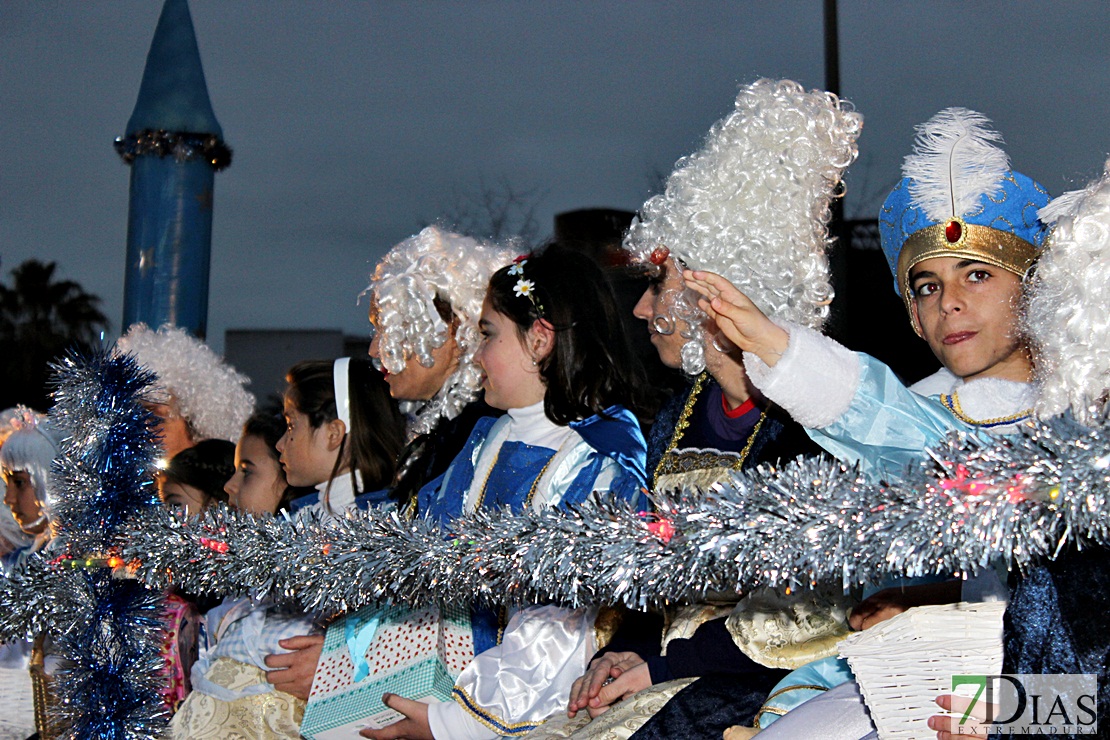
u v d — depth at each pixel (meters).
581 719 2.58
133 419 2.55
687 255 2.82
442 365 3.57
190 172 6.29
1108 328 1.78
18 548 4.38
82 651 2.48
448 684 2.81
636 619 2.85
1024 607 1.68
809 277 2.80
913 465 1.62
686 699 2.36
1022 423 1.58
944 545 1.55
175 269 6.25
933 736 1.75
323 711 2.86
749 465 2.68
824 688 2.19
